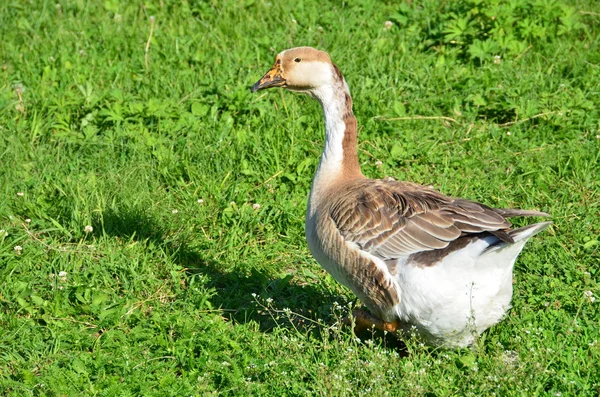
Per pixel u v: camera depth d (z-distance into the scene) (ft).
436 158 42.16
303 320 33.17
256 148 42.27
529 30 51.34
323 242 29.89
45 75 49.11
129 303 33.35
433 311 27.89
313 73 32.24
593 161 40.98
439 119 45.32
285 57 32.83
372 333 30.60
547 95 45.88
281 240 38.01
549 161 41.63
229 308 33.71
